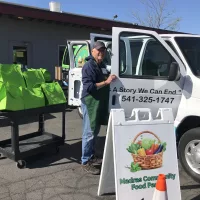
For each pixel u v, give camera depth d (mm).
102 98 3992
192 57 4277
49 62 12398
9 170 4375
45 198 3588
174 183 3293
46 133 5320
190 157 4008
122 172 3115
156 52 4211
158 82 4102
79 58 6938
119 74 3971
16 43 11320
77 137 6043
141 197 3164
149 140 3248
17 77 4438
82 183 3988
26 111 4297
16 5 10445
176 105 4203
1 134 6121
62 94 4914
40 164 4617
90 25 12641
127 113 4102
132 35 4051
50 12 11305
